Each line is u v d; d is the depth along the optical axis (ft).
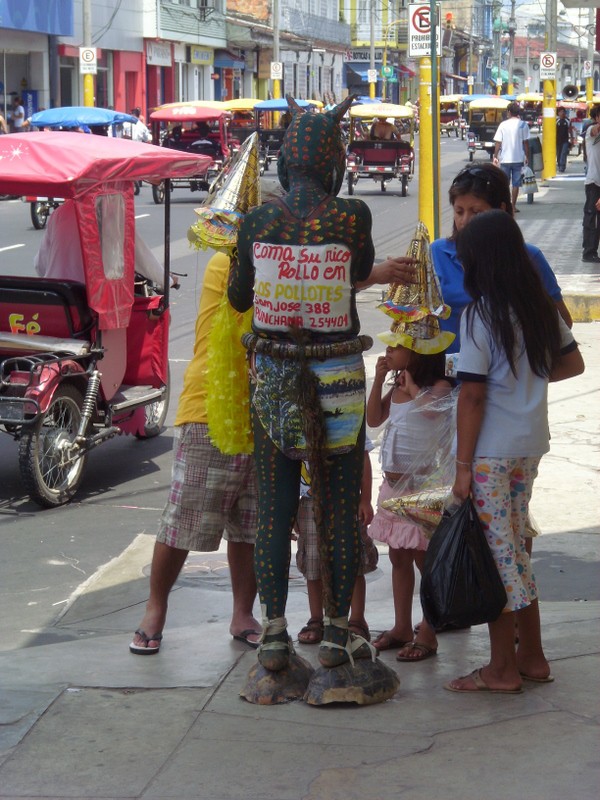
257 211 13.93
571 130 164.76
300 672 14.57
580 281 49.57
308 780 11.98
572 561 21.18
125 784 12.02
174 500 16.46
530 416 13.91
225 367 15.28
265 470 14.30
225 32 201.98
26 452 25.38
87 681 15.30
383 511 16.47
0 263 62.59
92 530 24.70
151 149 28.35
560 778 11.81
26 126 98.02
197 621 19.56
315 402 13.69
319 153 13.87
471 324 13.76
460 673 15.56
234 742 13.03
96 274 26.63
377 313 48.08
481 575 13.82
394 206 101.35
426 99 58.29
